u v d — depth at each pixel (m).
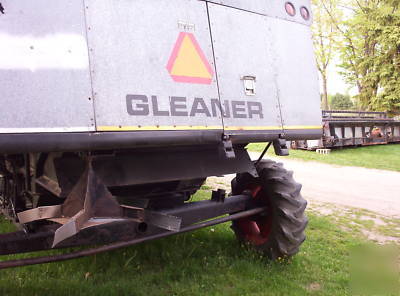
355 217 7.39
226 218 3.95
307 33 4.40
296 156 17.42
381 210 8.09
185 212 3.75
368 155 18.33
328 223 6.65
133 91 2.94
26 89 2.48
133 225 3.29
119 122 2.84
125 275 3.79
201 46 3.41
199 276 3.86
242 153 4.14
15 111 2.44
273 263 4.21
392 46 28.20
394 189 10.65
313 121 4.25
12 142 2.42
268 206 4.28
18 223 3.65
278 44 4.05
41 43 2.57
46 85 2.56
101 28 2.84
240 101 3.61
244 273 3.98
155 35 3.12
